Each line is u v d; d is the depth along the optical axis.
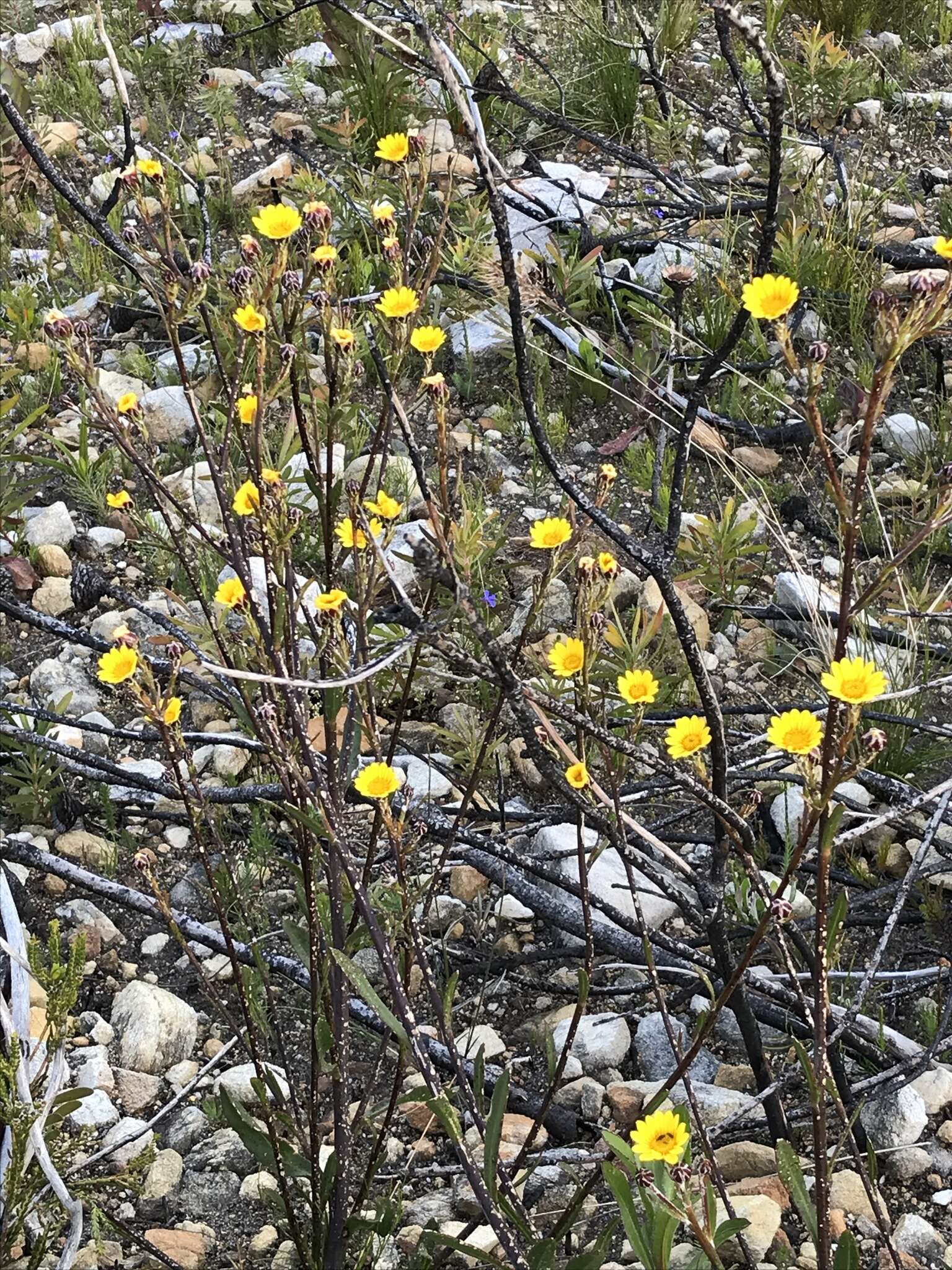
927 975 1.20
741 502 1.77
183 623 1.47
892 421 1.86
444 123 2.36
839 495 0.71
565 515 1.00
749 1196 1.04
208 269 0.89
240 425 0.99
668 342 1.92
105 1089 1.18
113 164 2.29
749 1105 1.03
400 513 0.91
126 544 1.74
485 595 1.48
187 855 1.41
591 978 1.26
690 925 1.30
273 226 0.86
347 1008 1.06
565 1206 1.08
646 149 2.44
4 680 1.58
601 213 2.27
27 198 2.32
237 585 0.91
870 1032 1.18
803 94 2.48
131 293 2.09
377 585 0.91
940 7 2.85
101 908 1.36
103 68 2.62
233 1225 1.09
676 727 0.77
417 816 1.26
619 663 1.38
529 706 0.83
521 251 2.05
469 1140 1.13
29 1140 0.94
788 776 1.37
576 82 2.51
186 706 1.55
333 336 0.87
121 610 1.65
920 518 1.71
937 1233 1.05
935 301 0.67
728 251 2.01
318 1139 0.98
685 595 1.60
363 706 0.90
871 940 1.29
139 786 1.39
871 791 1.42
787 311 0.69
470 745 1.37
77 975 0.96
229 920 1.32
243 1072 1.18
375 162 2.25
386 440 0.96
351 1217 0.98
